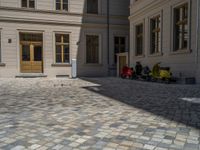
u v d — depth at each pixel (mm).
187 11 13391
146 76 16578
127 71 19531
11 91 11094
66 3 23062
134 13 20094
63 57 23047
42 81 17328
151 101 7742
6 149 3693
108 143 3881
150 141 3936
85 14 23438
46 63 22359
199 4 12172
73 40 23188
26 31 21750
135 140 3992
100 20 24031
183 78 12930
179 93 9516
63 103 7586
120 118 5461
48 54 22422
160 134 4277
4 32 21109
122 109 6480
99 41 24125
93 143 3895
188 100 7812
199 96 8656
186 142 3871
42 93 10234
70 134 4359
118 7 24609
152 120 5250
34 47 22234
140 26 19750
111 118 5477
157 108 6551
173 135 4211
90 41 23969
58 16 22625
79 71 23406
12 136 4297
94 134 4336
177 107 6648
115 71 24391
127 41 24969
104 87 12508
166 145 3752
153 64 16922
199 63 12266
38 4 22031
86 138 4133
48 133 4438
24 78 20828
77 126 4859
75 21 23172
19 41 21641
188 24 13016
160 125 4848
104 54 24266
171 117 5484
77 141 3998
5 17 21031
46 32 22344
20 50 21781
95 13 24016
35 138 4176
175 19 14414
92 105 7156
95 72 23969
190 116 5559
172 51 14477
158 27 16734
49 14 22312
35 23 21969
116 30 24609
